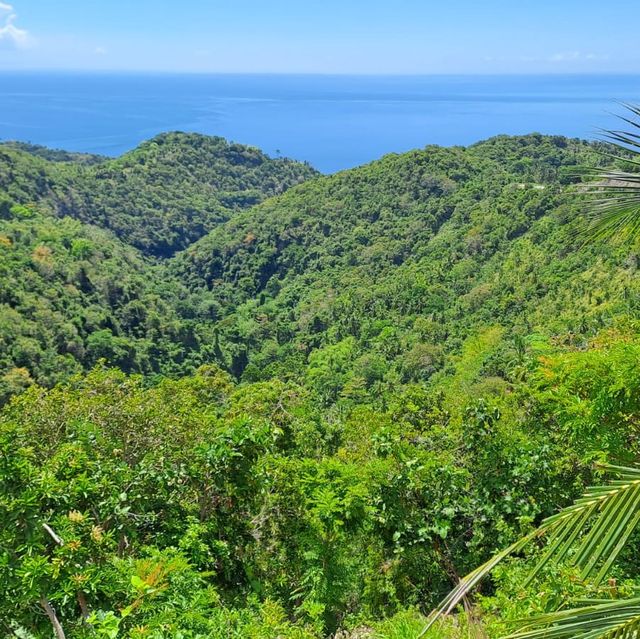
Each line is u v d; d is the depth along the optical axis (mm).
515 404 10344
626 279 40094
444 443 9305
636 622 1926
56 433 10383
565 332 34625
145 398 12141
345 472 7727
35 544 4270
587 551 2068
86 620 3887
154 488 7102
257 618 5773
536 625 2131
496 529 7305
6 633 4293
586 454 6246
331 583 7168
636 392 5984
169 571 4723
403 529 7188
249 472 7719
